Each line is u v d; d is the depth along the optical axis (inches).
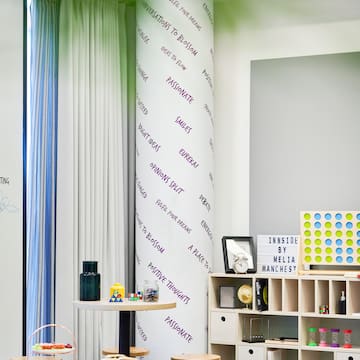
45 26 250.5
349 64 267.7
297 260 258.5
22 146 237.5
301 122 271.3
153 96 270.2
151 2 272.5
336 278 249.4
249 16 280.5
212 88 274.7
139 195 271.3
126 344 232.5
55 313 246.7
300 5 274.5
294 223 269.3
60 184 248.8
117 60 273.7
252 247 270.5
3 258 229.3
